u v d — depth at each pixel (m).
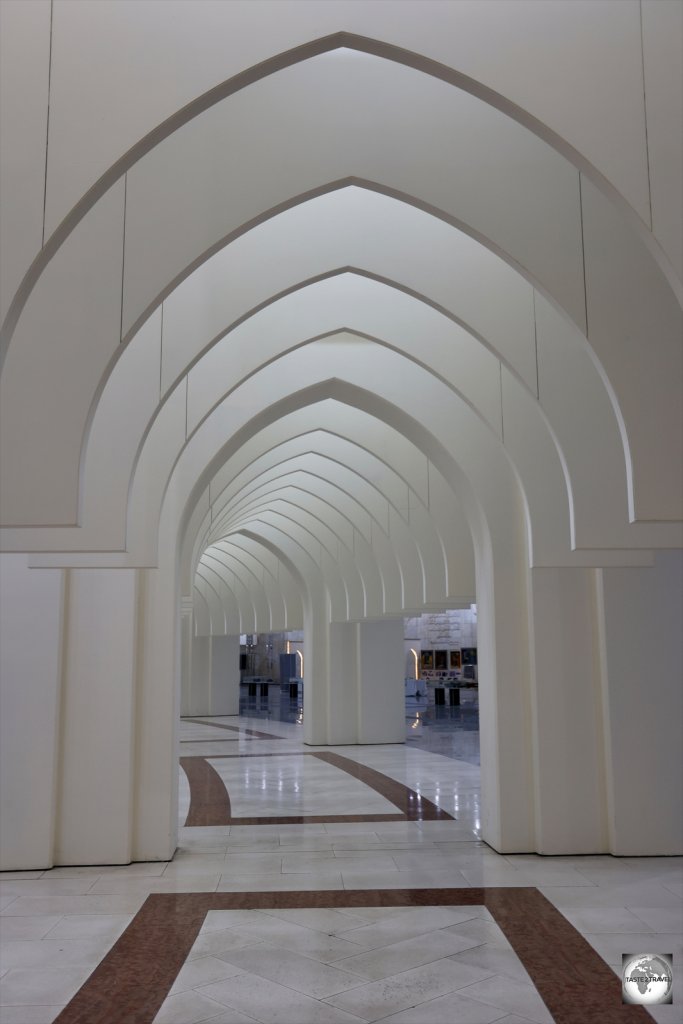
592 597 11.88
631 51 4.84
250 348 11.02
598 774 11.62
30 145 4.71
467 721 34.59
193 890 9.87
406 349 11.12
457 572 15.38
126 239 6.88
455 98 7.01
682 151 4.77
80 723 11.24
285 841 12.55
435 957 7.56
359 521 21.38
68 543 8.79
